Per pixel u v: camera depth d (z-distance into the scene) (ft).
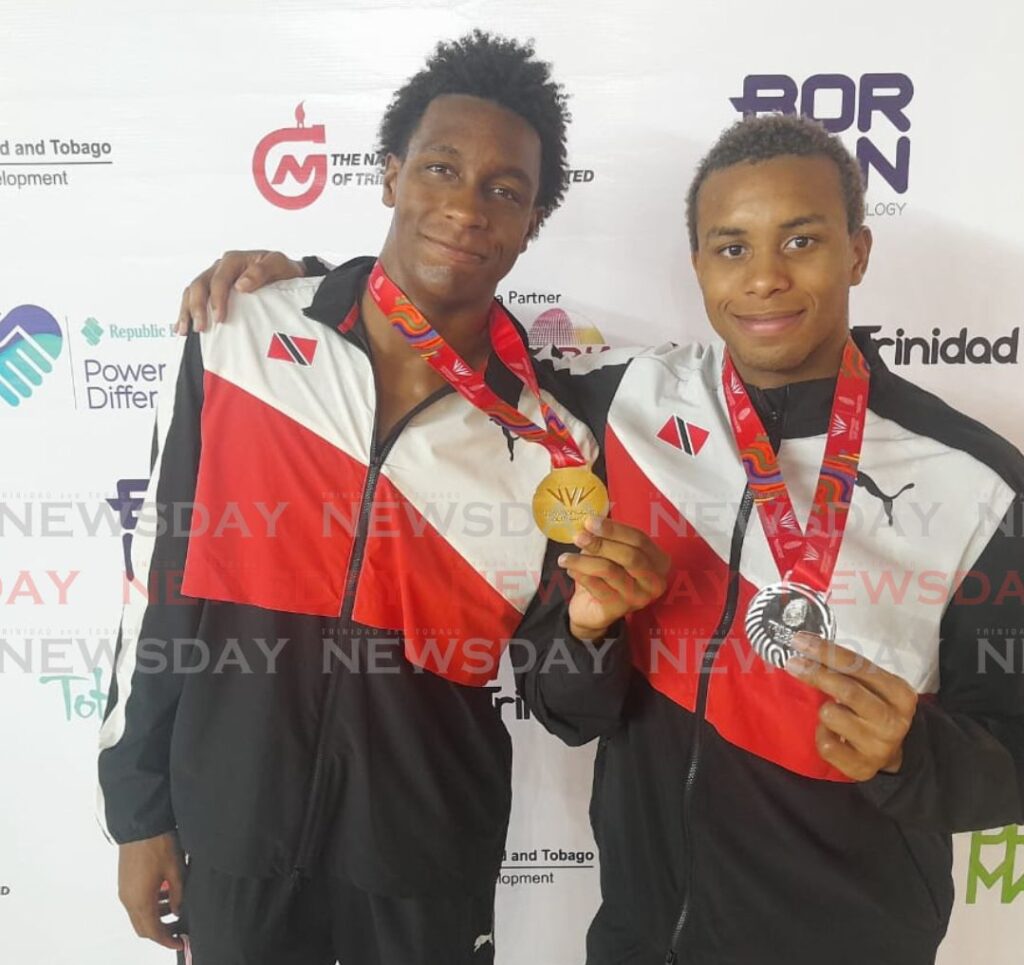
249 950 3.59
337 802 3.53
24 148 3.97
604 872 3.80
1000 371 4.07
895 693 2.81
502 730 3.86
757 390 3.47
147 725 3.62
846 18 3.78
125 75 3.90
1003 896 4.70
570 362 3.95
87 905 4.85
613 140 3.89
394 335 3.55
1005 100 3.82
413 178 3.40
